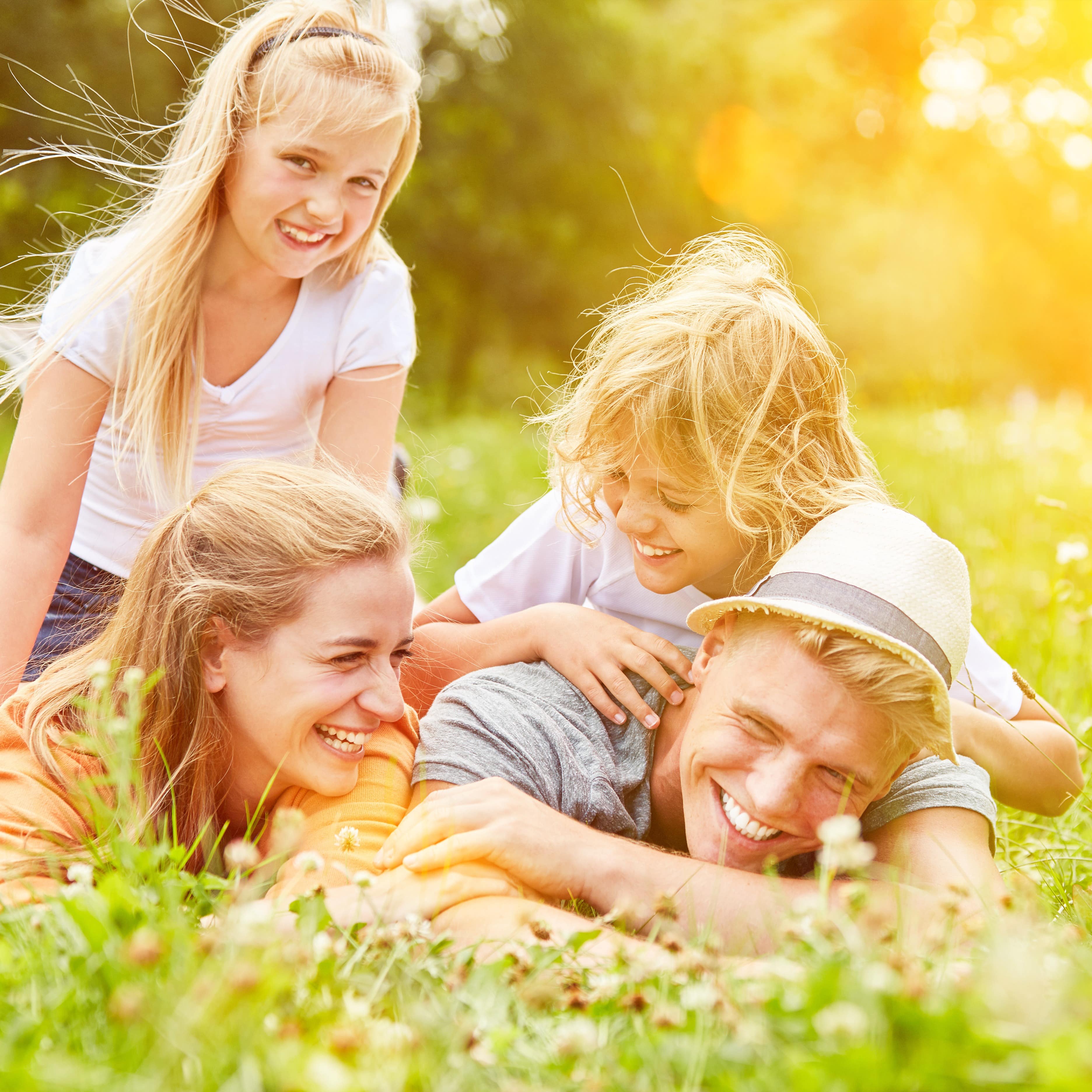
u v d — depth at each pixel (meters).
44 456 2.87
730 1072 1.23
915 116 31.03
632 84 20.56
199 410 2.99
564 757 2.16
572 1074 1.26
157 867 1.68
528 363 25.22
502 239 22.22
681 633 2.73
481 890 1.82
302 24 2.86
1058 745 2.52
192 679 2.09
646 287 2.71
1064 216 31.23
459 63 21.48
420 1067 1.22
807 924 1.48
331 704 2.04
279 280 3.05
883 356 22.44
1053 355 28.75
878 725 1.88
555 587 2.80
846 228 23.53
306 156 2.81
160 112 16.19
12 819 1.95
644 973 1.47
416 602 3.59
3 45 15.84
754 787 1.90
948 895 1.76
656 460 2.23
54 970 1.41
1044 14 33.66
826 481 2.29
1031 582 3.91
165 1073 1.18
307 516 2.10
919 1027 1.20
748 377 2.22
